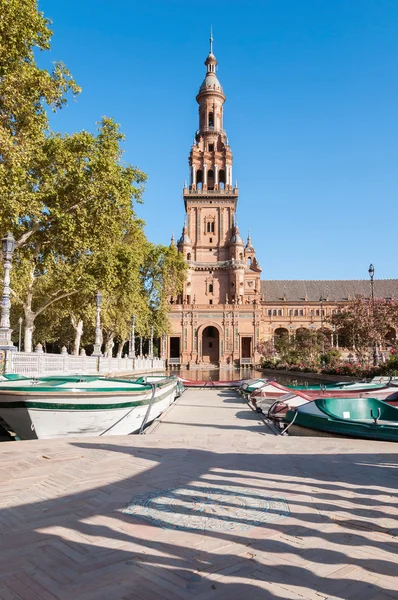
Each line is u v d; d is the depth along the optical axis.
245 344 93.75
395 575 3.85
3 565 4.00
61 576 3.81
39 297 44.69
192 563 4.04
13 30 18.59
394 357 29.81
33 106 22.73
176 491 6.14
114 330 55.66
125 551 4.28
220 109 104.50
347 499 5.87
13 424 12.23
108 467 7.43
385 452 8.80
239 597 3.50
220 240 95.25
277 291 115.12
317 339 60.62
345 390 18.66
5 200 20.48
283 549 4.34
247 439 10.23
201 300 93.50
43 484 6.44
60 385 13.60
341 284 117.62
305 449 9.08
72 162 26.33
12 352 21.11
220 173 100.50
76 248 28.67
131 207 36.53
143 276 64.56
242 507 5.52
